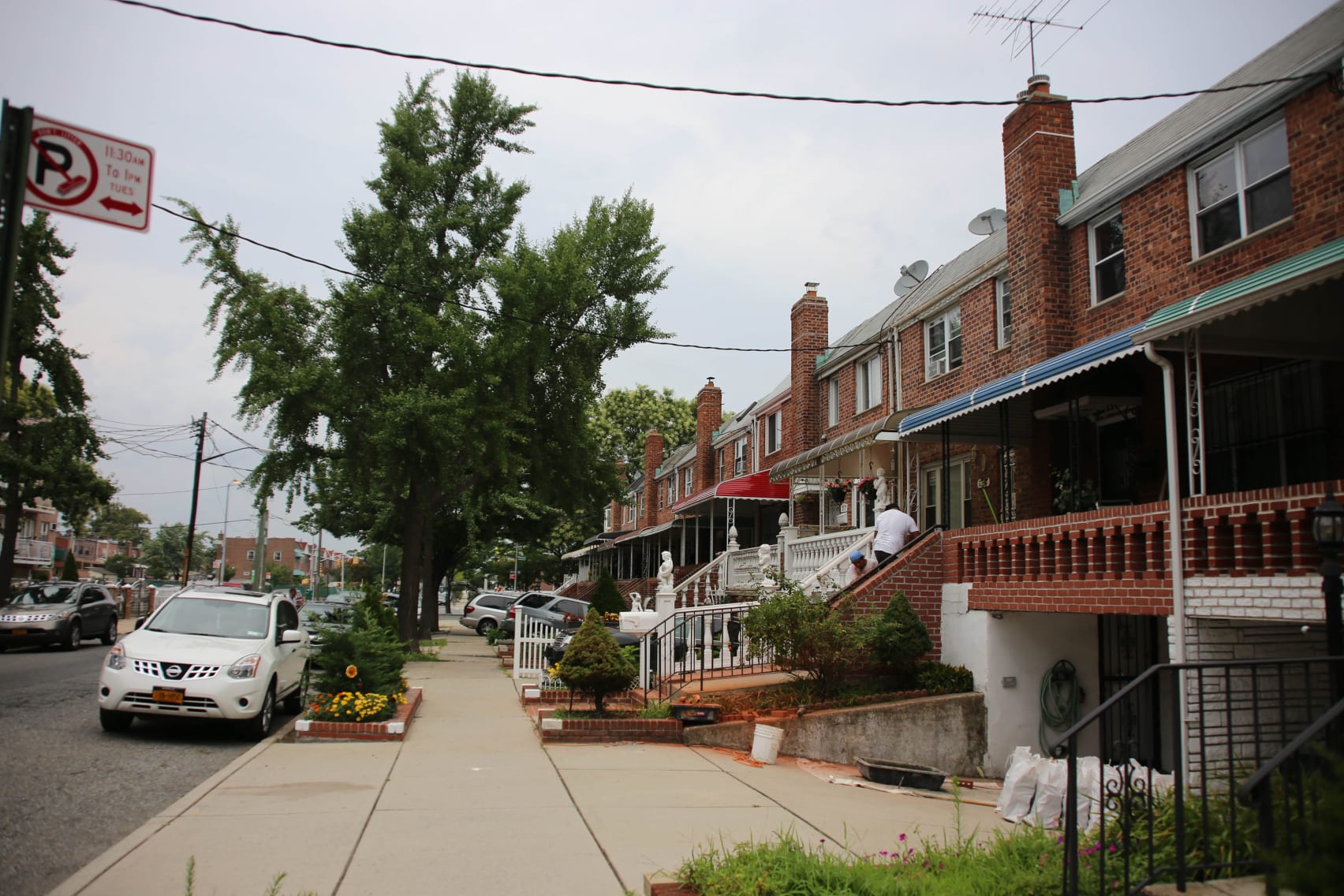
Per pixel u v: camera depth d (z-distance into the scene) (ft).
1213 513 27.04
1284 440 34.88
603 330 82.02
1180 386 39.68
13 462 89.20
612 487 90.33
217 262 75.31
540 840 21.21
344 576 372.17
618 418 202.80
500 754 32.37
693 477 127.85
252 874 18.35
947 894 16.20
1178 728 15.81
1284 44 42.09
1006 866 18.02
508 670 67.31
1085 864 17.26
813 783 30.04
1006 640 38.78
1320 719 13.32
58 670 58.49
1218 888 15.21
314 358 77.25
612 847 20.74
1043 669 39.17
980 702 37.99
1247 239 37.32
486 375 73.67
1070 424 38.91
